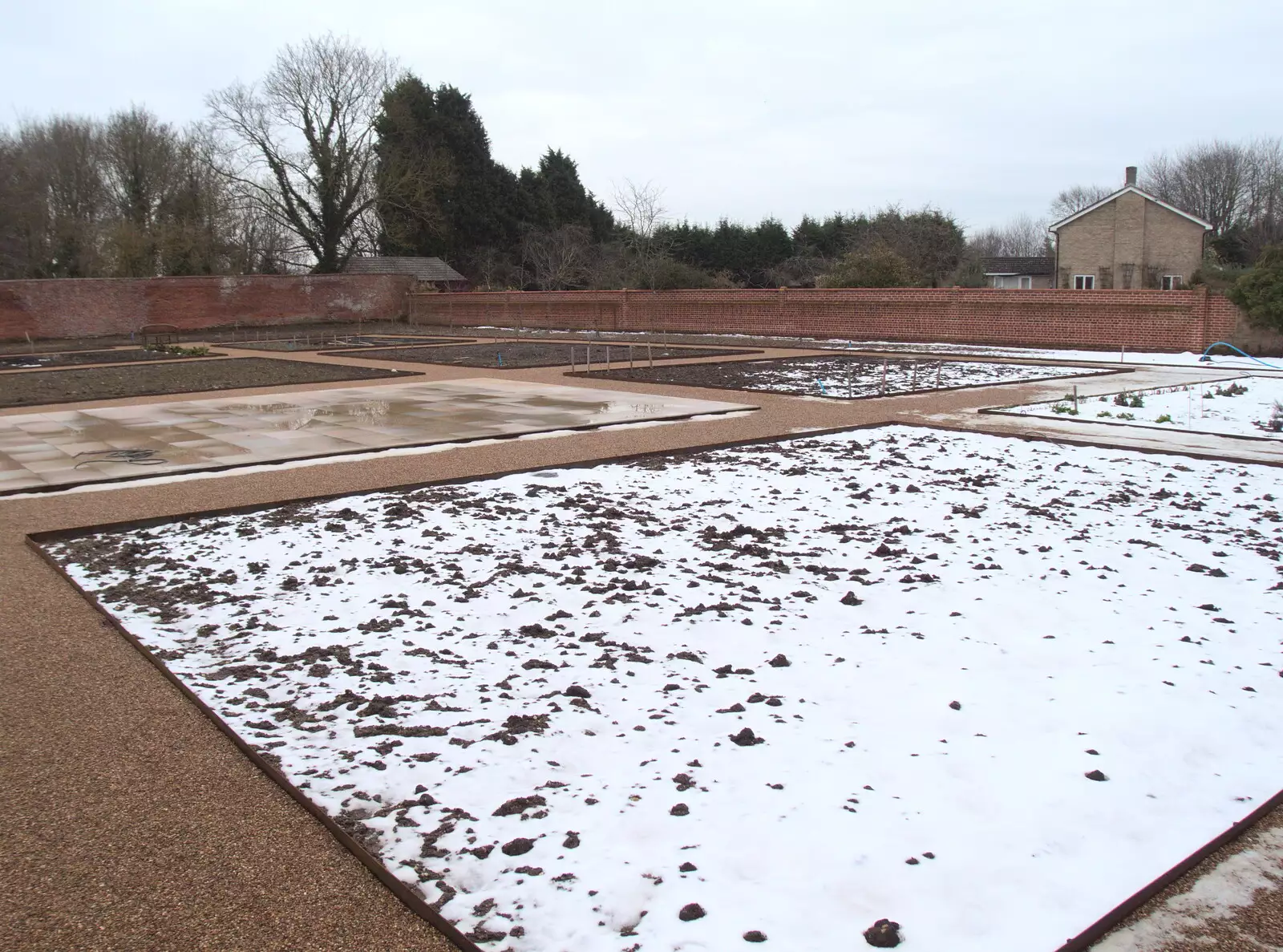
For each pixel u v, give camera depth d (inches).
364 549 253.8
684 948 99.3
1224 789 131.4
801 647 183.5
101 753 145.2
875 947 99.1
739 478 336.2
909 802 127.7
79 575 235.8
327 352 1005.2
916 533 263.4
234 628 197.6
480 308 1579.7
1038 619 197.0
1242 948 101.2
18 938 102.1
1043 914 104.9
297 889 111.0
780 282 1804.9
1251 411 491.5
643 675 171.2
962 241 1727.4
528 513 289.4
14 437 451.8
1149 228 1481.3
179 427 477.1
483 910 106.2
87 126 1850.4
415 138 1932.8
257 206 1663.4
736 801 128.3
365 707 159.0
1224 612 200.4
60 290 1355.8
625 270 1796.3
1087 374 682.8
